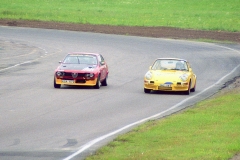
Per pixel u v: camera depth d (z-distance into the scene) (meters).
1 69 98.88
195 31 183.38
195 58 124.06
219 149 37.22
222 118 50.59
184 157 35.22
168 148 38.22
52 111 56.28
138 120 52.16
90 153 38.19
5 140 42.38
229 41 162.38
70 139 42.94
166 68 76.81
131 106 61.38
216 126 46.28
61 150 39.16
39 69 100.44
